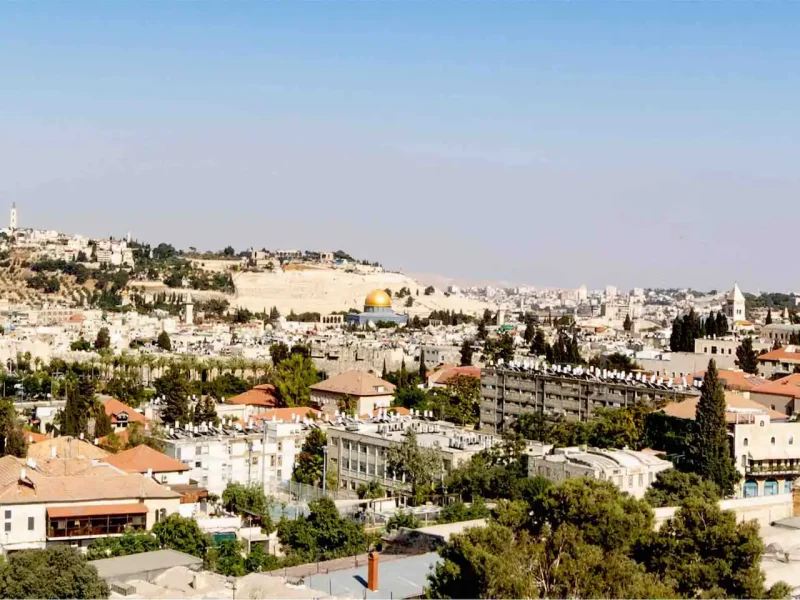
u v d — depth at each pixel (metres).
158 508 182.00
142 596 130.38
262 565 160.38
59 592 129.25
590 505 142.50
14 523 171.88
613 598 127.56
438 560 146.38
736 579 131.62
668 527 143.00
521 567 130.88
